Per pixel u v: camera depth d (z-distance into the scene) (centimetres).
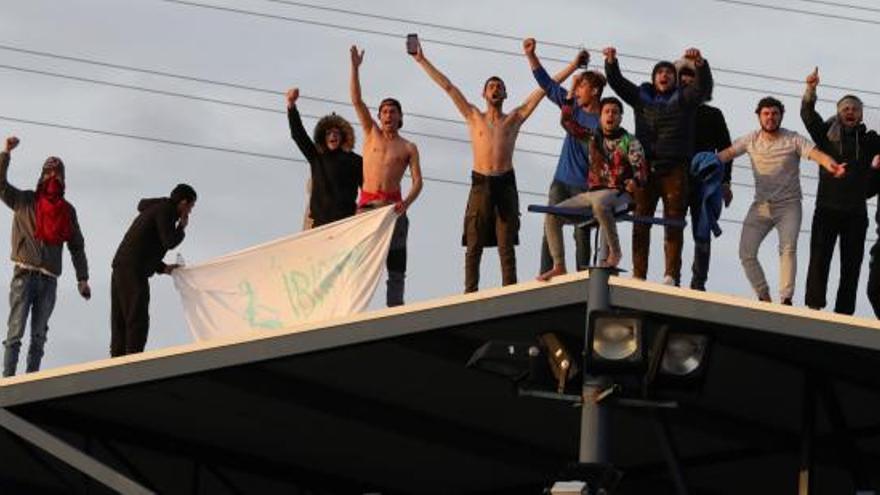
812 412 4953
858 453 5062
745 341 4738
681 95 5084
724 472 5769
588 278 4547
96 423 5469
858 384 5000
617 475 4147
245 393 5209
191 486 5828
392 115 5328
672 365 4181
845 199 5112
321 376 5122
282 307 5331
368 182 5341
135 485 4900
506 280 5200
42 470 5775
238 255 5384
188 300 5388
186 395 5222
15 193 5484
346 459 5853
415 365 5019
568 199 4966
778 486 5875
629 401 4241
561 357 4281
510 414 5381
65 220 5506
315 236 5328
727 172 5319
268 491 6016
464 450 5697
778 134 5138
